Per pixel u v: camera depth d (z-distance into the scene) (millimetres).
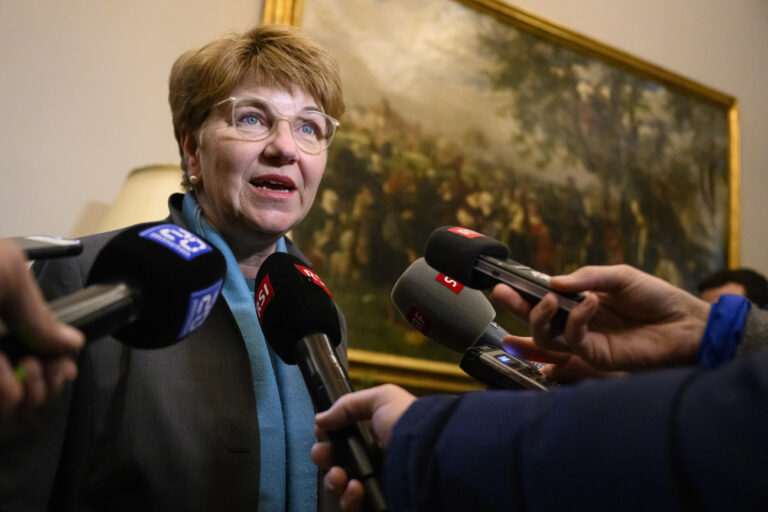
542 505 566
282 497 1271
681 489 493
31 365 511
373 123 3830
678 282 4625
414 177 3875
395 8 4086
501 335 1297
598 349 967
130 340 764
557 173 4379
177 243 801
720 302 960
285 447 1323
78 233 3006
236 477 1196
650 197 4699
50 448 1094
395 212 3762
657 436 516
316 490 1319
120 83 3252
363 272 3584
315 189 1566
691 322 959
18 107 3020
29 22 3113
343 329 1612
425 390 3562
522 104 4375
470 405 688
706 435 485
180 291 741
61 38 3168
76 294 645
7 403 491
